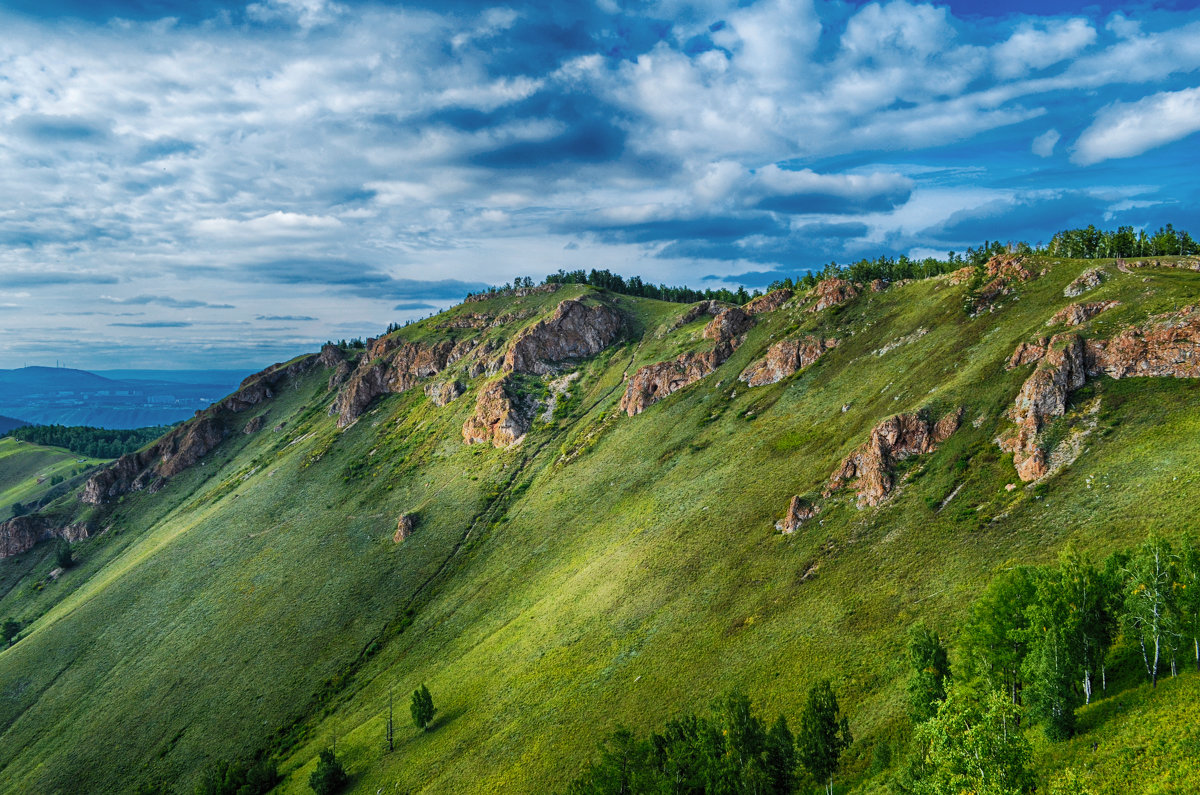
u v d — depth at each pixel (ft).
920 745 181.47
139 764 431.02
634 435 608.60
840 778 208.74
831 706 207.31
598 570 426.10
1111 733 165.37
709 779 207.62
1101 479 275.18
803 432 463.83
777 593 325.01
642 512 476.54
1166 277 366.63
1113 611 188.14
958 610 251.39
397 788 308.40
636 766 228.22
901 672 238.89
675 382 652.89
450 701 367.45
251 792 362.12
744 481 441.68
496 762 292.81
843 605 293.43
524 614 429.38
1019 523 280.92
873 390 455.22
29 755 472.03
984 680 176.55
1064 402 321.73
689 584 364.58
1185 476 248.93
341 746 373.40
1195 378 297.12
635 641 338.75
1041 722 181.16
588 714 297.94
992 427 339.16
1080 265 442.91
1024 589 198.59
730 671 287.07
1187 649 181.06
